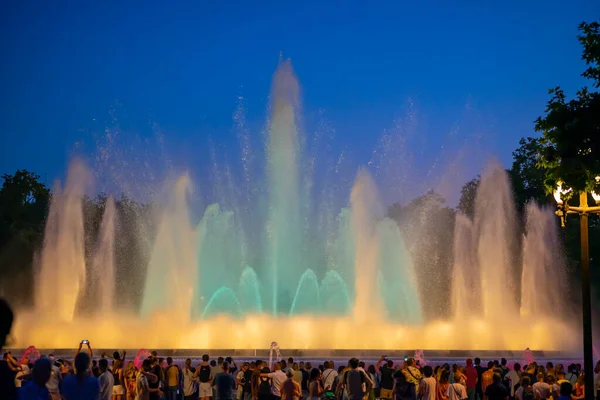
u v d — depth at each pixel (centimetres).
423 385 1978
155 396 2158
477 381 2547
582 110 1973
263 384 2155
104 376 1706
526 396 2120
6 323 785
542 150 2034
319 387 2114
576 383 2072
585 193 1900
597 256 7062
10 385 826
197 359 3312
